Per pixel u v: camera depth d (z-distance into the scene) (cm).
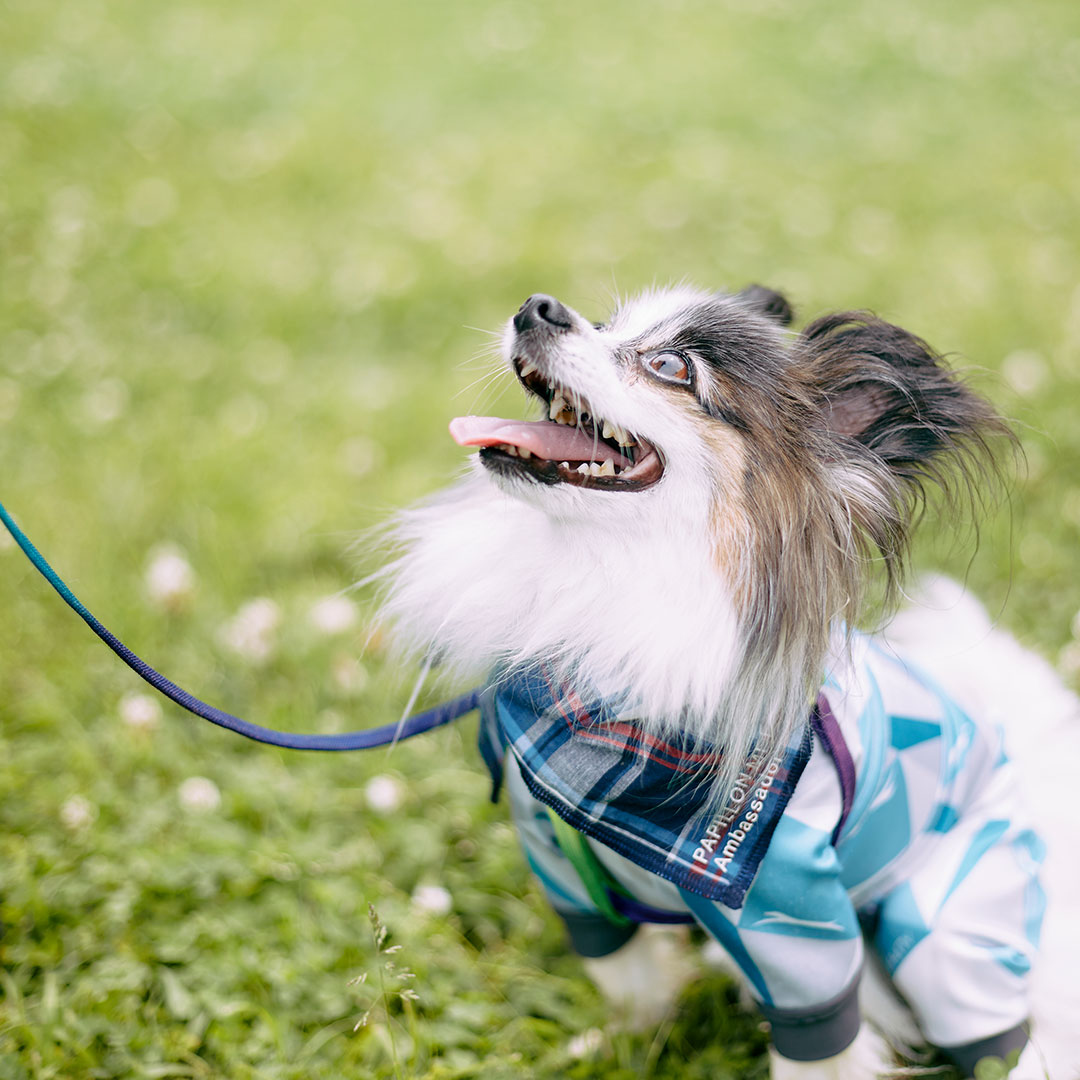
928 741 89
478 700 91
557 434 87
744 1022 97
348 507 132
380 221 213
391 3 358
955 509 91
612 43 322
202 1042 94
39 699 112
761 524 86
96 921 99
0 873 100
